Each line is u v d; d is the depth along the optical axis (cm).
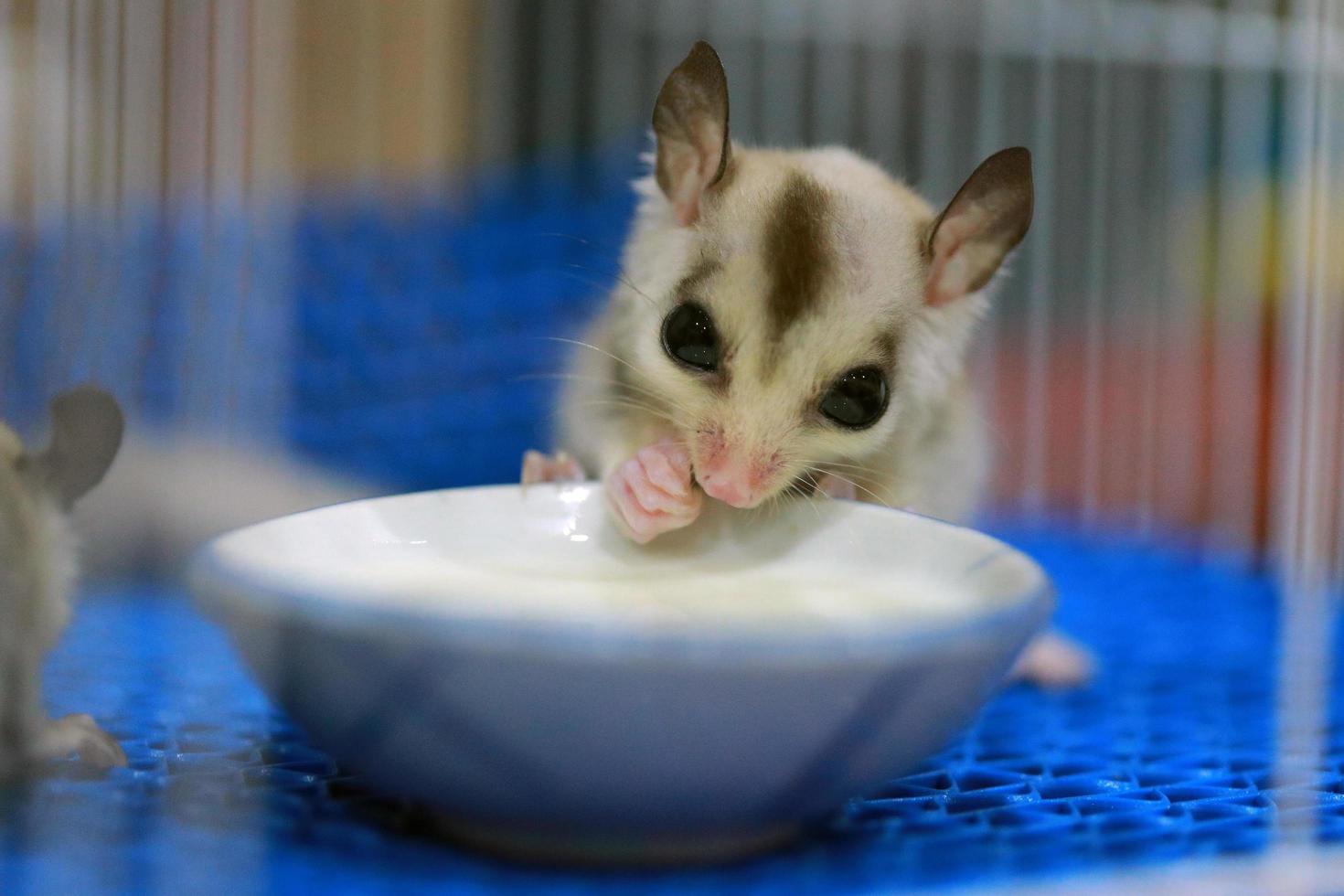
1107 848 32
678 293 38
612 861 31
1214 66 50
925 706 30
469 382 52
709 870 31
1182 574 50
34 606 33
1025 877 31
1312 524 39
